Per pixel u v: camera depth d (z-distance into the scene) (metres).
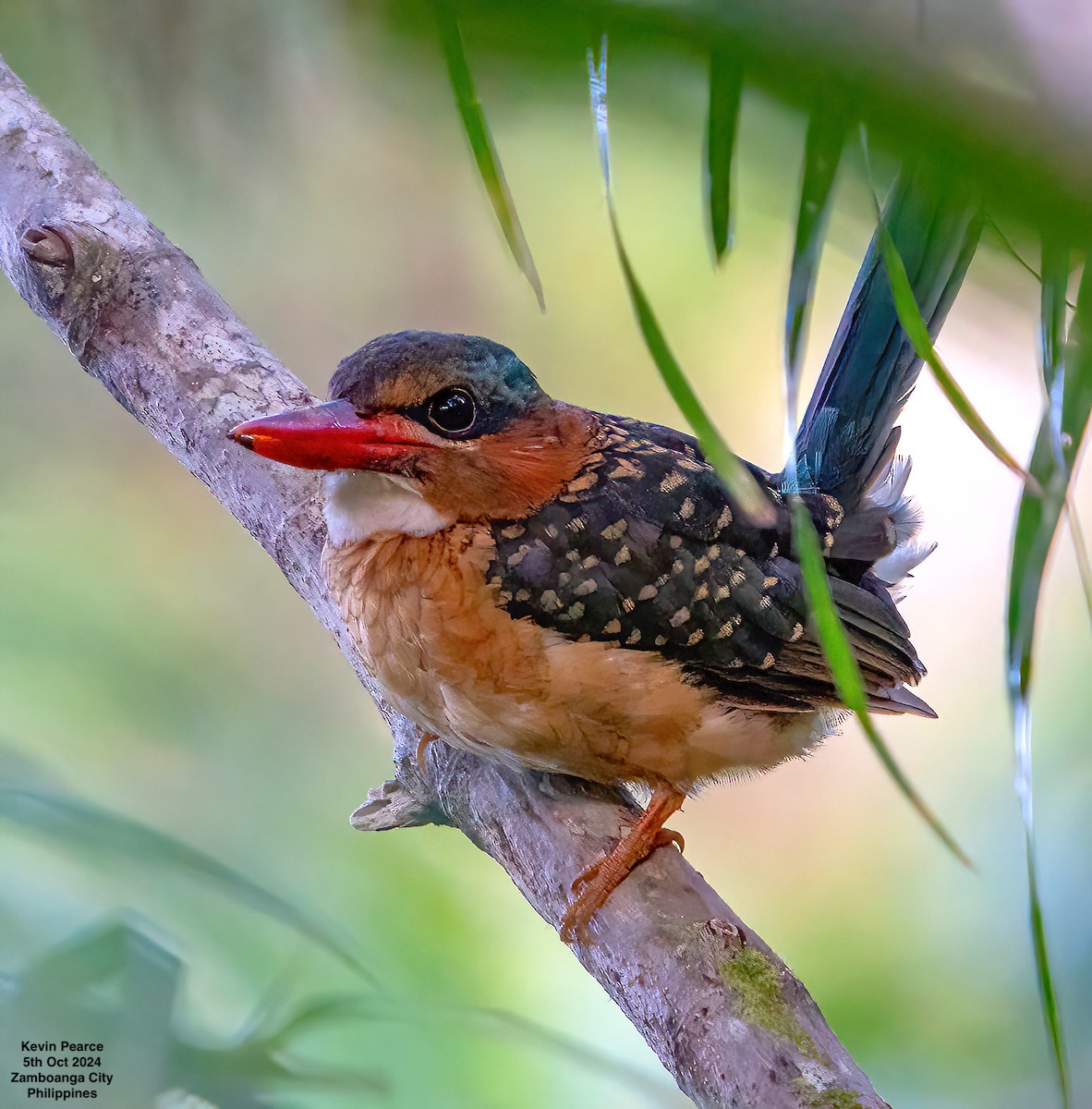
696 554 4.73
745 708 4.74
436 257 5.50
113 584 5.29
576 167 5.00
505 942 4.91
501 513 4.72
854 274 5.34
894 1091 4.89
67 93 4.79
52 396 5.59
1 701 4.99
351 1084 4.66
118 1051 4.63
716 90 3.29
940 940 4.95
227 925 4.75
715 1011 4.65
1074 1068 4.88
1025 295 4.05
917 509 4.81
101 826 4.65
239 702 5.11
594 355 5.63
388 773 5.06
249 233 5.28
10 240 4.78
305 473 4.76
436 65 3.42
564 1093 4.86
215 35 4.59
